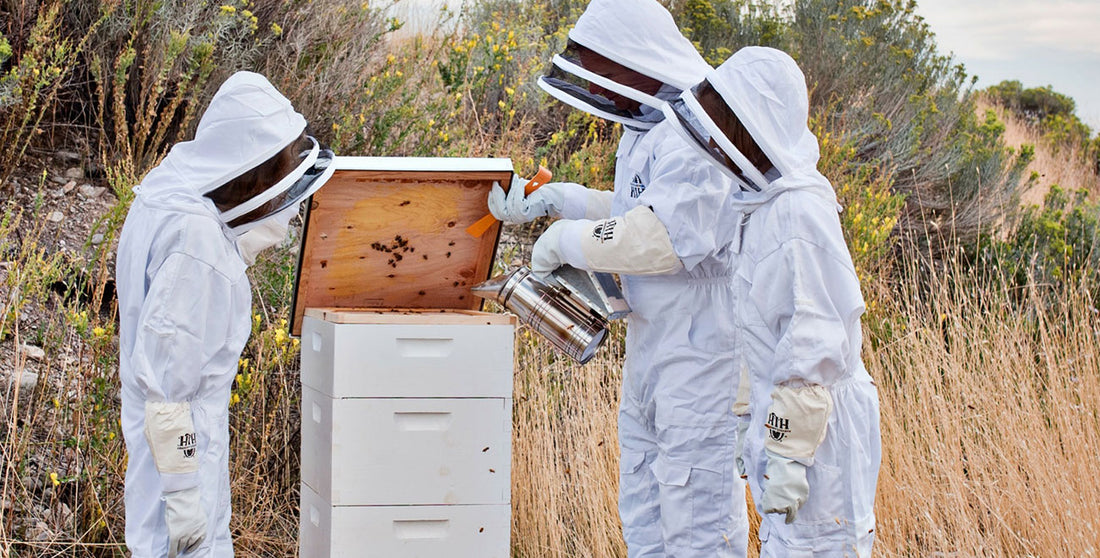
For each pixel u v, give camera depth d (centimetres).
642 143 317
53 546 351
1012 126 1135
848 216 569
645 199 300
